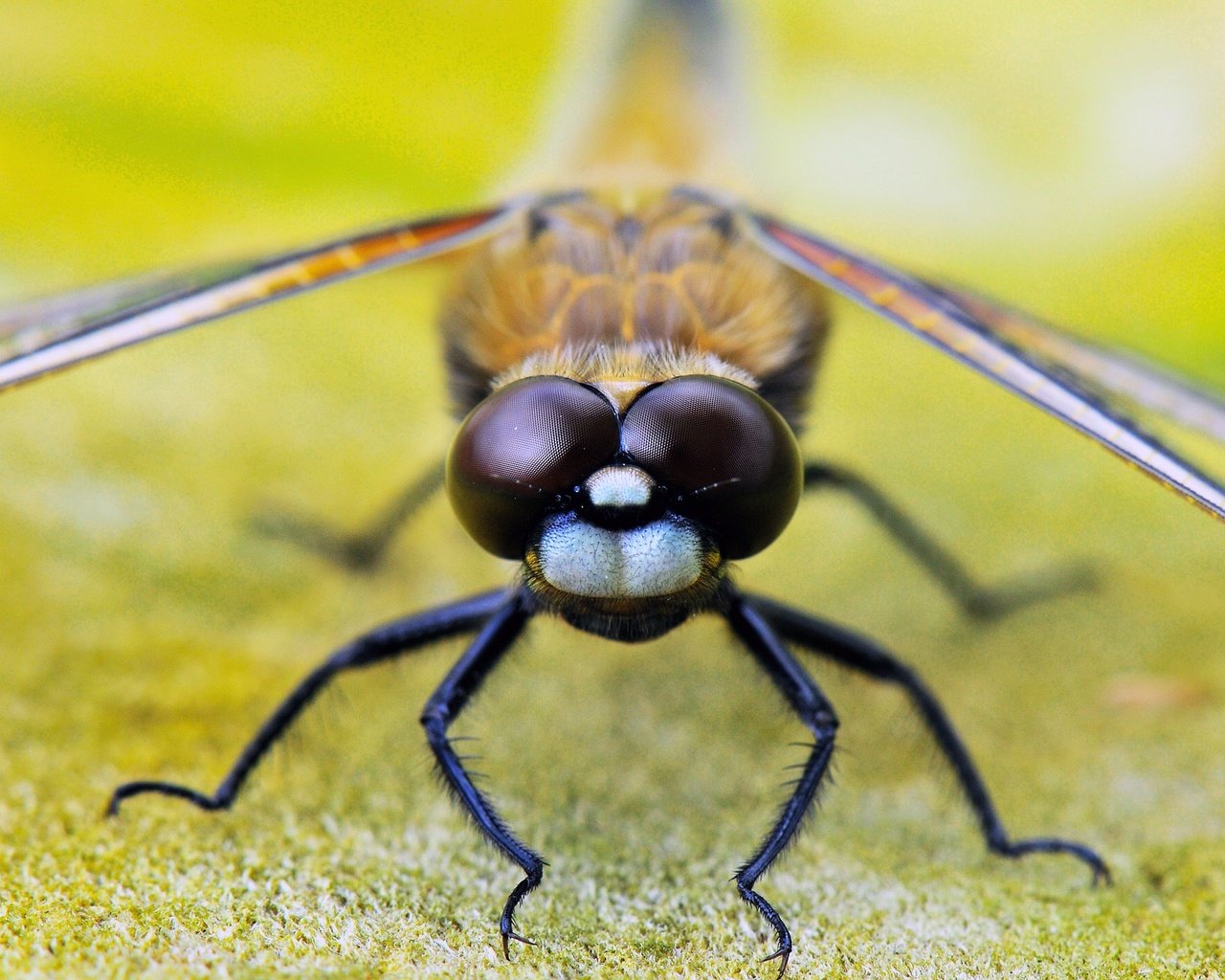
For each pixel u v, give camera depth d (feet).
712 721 0.29
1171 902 0.26
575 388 0.25
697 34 0.32
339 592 0.31
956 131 0.43
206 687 0.29
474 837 0.26
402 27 0.45
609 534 0.24
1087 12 0.45
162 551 0.31
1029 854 0.26
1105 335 0.36
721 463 0.24
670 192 0.29
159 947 0.24
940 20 0.46
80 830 0.26
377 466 0.33
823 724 0.26
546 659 0.30
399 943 0.25
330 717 0.28
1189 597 0.31
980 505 0.33
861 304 0.26
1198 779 0.28
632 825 0.27
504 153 0.33
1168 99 0.43
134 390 0.33
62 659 0.29
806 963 0.25
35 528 0.31
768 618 0.27
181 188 0.39
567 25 0.35
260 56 0.44
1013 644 0.30
